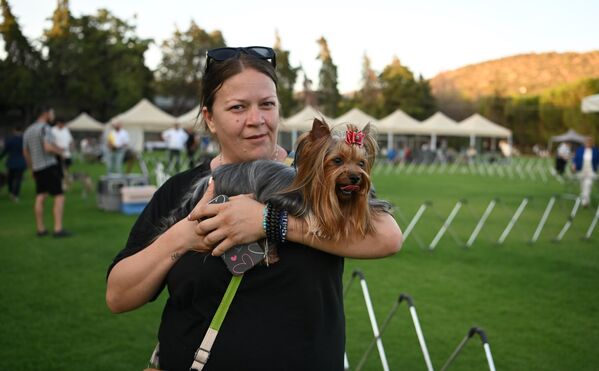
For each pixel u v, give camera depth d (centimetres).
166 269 168
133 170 2441
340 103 6488
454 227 1051
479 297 592
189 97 6147
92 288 601
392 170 2916
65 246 820
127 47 5284
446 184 2083
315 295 158
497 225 1081
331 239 154
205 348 157
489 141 5978
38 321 496
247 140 178
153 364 185
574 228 1061
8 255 754
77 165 2988
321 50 6353
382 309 547
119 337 462
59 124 1591
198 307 164
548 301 580
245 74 176
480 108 6359
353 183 151
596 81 5128
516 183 2181
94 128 3638
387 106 6175
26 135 868
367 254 160
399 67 6188
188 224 166
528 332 488
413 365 418
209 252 162
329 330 162
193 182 196
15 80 4897
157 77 6069
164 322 179
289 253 157
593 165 1381
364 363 421
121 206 1193
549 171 2945
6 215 1117
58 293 581
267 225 152
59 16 5200
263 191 161
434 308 553
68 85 5059
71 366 403
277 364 154
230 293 157
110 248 809
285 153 201
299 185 157
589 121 5094
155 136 5350
